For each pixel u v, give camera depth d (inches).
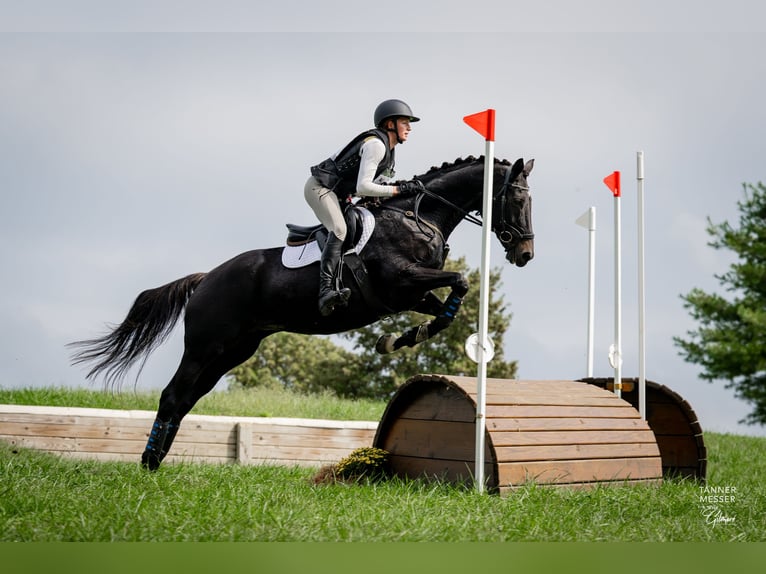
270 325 339.0
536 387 333.1
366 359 1391.5
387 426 341.7
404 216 313.6
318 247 322.0
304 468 411.8
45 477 290.8
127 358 363.6
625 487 308.5
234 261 341.7
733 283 1288.1
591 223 438.3
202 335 339.0
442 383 313.6
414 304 318.7
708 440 711.1
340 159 317.1
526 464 290.8
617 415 336.2
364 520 221.8
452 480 312.0
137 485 279.6
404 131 319.0
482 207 326.3
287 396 758.5
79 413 447.8
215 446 481.4
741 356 1217.4
